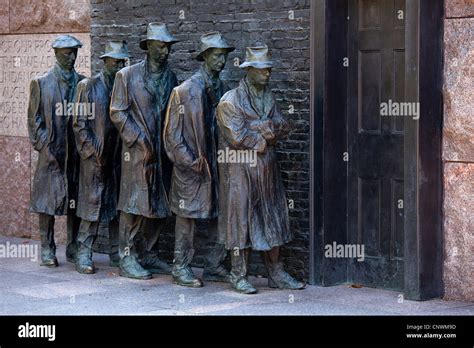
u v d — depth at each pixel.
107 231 12.82
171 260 12.06
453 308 9.81
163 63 11.27
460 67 10.03
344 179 10.93
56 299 10.31
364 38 10.77
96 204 11.56
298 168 10.93
